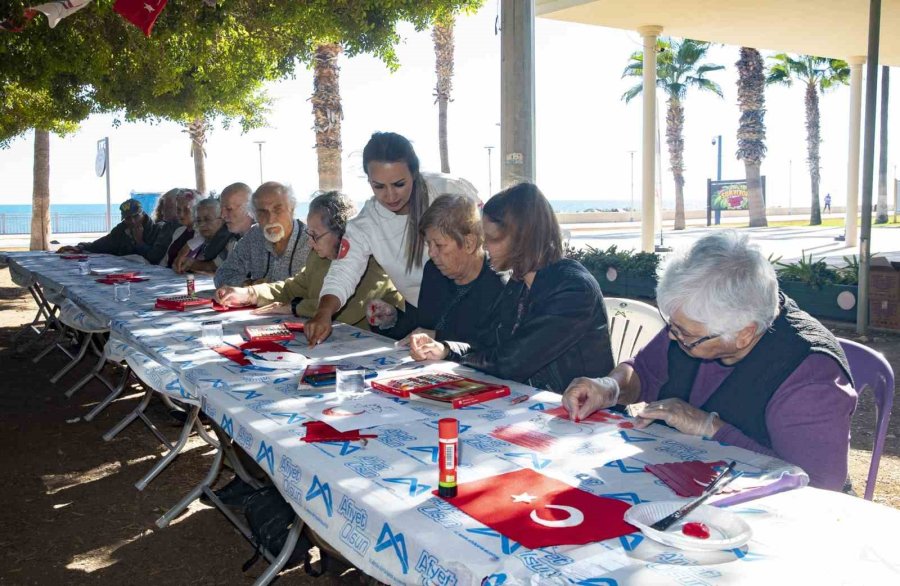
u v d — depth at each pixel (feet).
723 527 4.40
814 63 114.01
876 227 101.76
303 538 8.50
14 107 40.57
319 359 9.89
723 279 5.73
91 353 24.00
